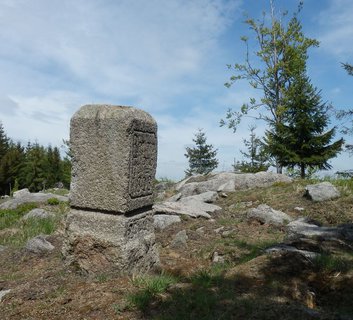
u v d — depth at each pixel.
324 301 4.05
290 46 25.09
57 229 9.15
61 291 4.60
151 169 5.54
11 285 5.26
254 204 10.23
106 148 5.00
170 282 4.55
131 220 5.07
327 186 9.59
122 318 3.78
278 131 16.28
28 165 44.44
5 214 12.03
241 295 4.07
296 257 4.86
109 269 4.91
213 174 15.55
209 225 8.27
